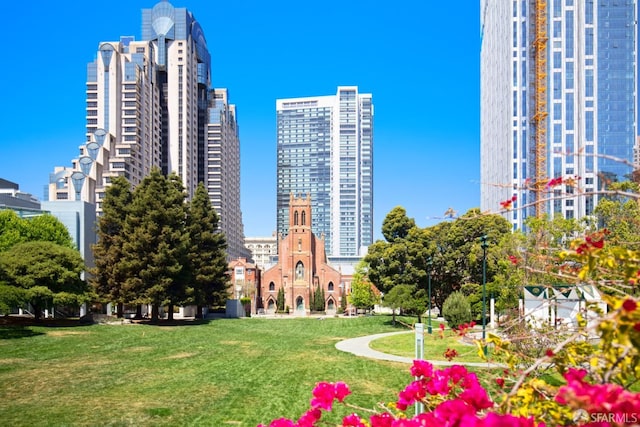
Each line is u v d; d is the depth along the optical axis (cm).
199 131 18112
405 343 3978
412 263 6050
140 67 13862
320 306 9650
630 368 475
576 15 10975
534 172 11025
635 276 545
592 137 10706
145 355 3284
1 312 4362
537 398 557
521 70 11300
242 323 6328
